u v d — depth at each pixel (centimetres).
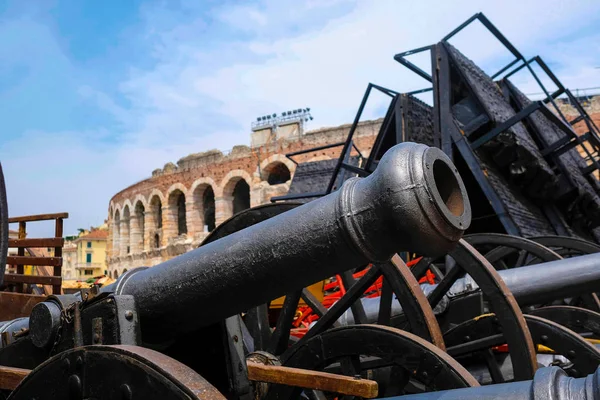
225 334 328
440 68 948
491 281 403
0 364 314
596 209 1263
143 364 202
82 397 222
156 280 267
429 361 301
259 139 4284
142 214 4731
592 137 1135
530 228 891
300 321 717
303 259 228
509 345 390
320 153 3331
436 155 204
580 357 389
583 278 485
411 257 905
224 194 3862
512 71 1240
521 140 997
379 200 203
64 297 284
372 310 509
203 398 183
